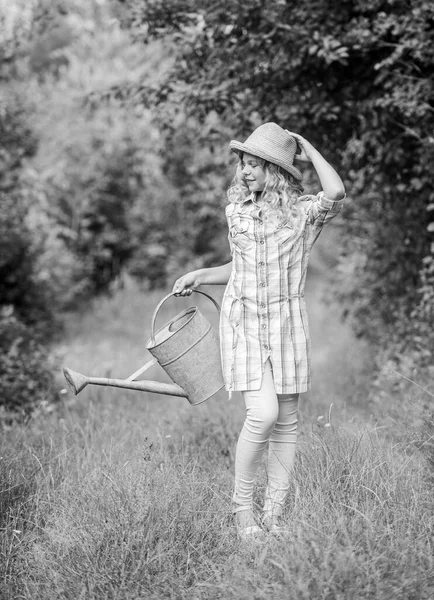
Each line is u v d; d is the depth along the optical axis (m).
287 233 3.58
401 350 7.07
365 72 6.22
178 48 6.73
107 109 16.59
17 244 11.90
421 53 5.43
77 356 11.19
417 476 3.79
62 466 4.40
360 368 8.28
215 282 3.88
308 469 3.84
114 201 18.03
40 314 12.75
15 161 11.15
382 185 7.05
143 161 17.73
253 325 3.58
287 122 6.29
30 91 12.41
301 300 3.65
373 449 4.07
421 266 7.32
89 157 17.58
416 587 2.84
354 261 8.90
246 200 3.67
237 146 3.59
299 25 5.94
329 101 6.22
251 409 3.54
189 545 3.33
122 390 8.01
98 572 3.16
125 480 3.85
